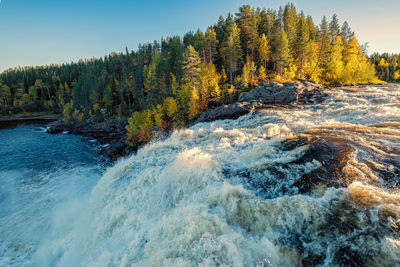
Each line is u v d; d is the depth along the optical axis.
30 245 11.28
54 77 125.50
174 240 6.77
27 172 24.64
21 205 15.99
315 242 5.76
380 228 5.38
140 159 15.71
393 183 7.32
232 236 6.34
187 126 38.84
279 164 9.94
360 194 6.65
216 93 40.97
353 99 25.78
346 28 64.12
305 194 7.68
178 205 9.37
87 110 76.50
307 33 54.16
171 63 66.19
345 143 11.11
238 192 7.99
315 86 36.09
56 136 51.81
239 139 15.50
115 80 87.25
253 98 33.84
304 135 13.24
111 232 9.72
